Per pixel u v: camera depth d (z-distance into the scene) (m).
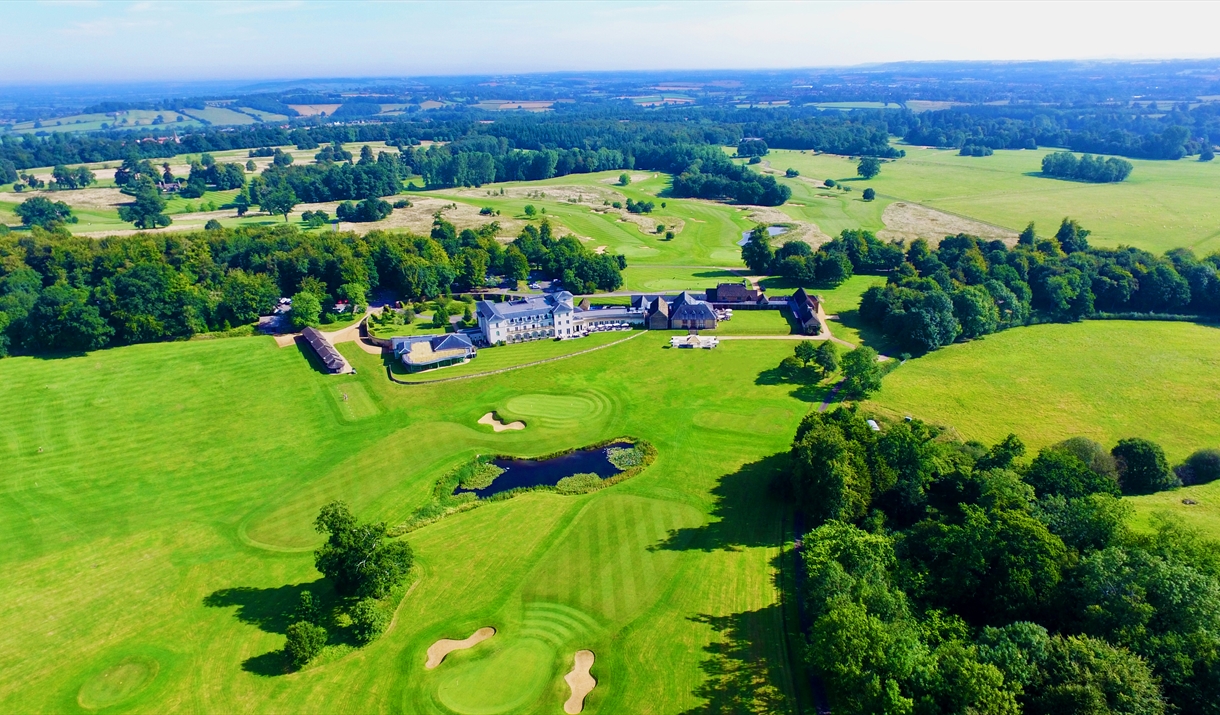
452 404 137.38
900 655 62.06
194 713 71.12
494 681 74.56
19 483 111.50
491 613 84.19
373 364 155.50
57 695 73.69
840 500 92.94
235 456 119.62
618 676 74.38
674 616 82.69
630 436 125.75
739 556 93.25
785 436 124.06
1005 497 84.69
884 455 99.25
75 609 86.06
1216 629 61.75
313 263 197.00
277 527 101.62
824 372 146.75
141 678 75.69
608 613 83.56
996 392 137.38
